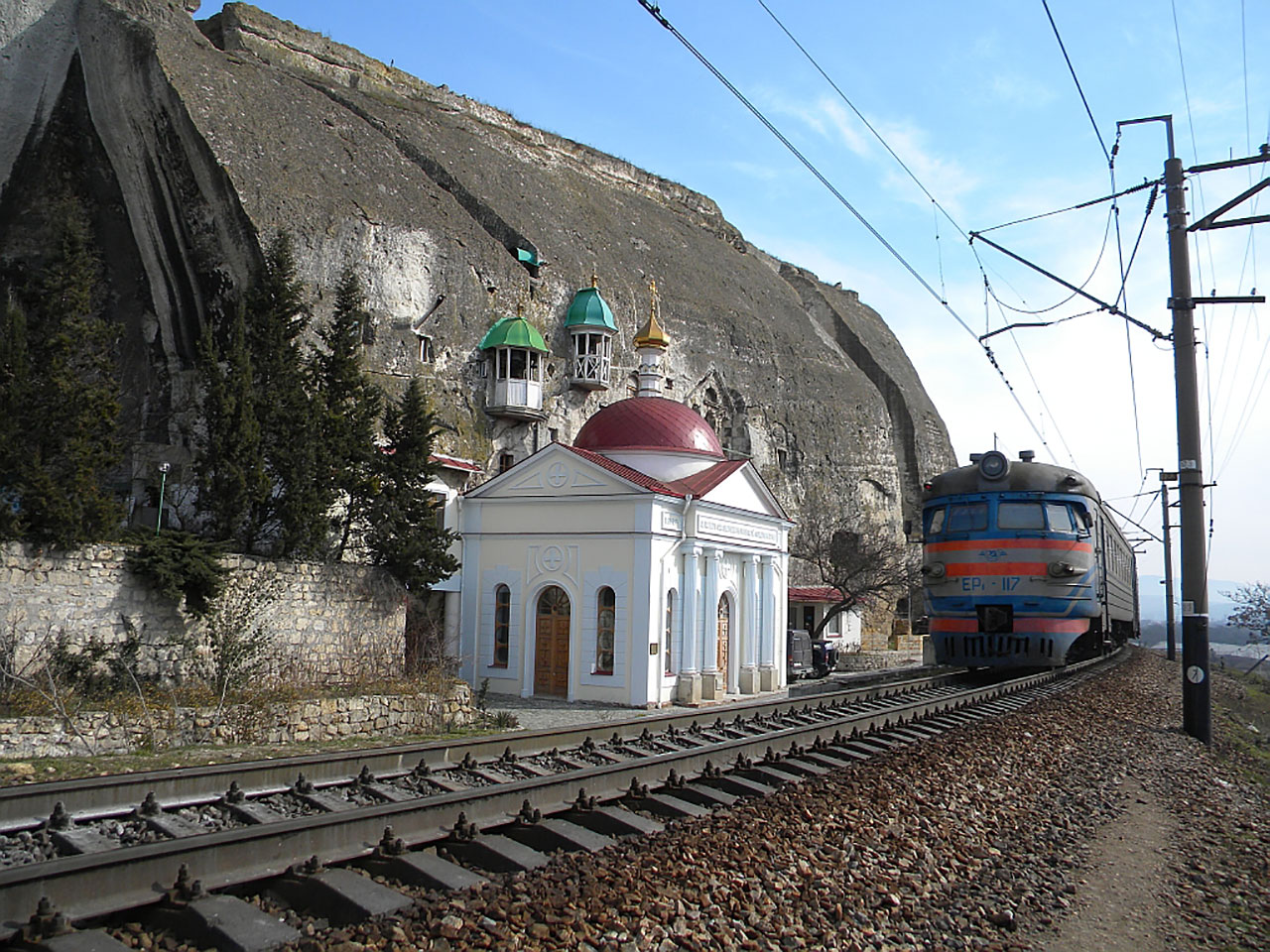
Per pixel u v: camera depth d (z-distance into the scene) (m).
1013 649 24.45
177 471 31.47
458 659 23.14
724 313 68.25
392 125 56.31
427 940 5.94
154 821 8.36
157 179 36.06
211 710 15.41
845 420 76.00
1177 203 20.30
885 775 11.92
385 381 40.34
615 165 84.56
